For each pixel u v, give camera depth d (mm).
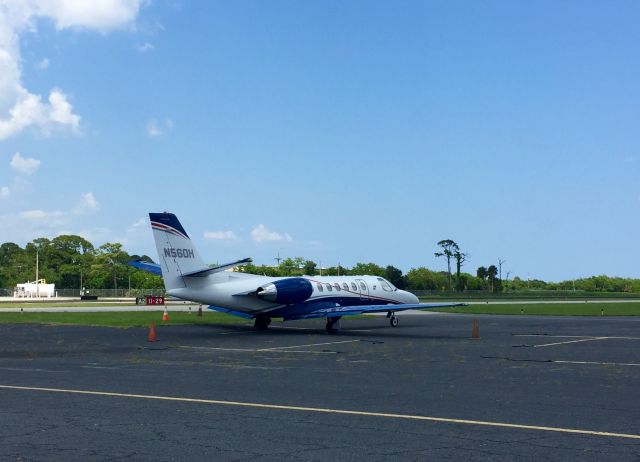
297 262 110188
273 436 9383
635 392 13523
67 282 136375
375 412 11242
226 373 16672
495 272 134000
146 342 26594
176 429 9852
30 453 8383
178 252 31984
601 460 8070
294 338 29297
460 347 24641
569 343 26438
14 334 30062
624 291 158625
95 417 10789
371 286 38062
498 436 9383
